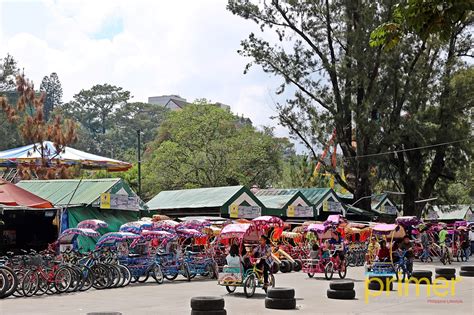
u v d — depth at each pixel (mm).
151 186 57219
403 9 9133
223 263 25766
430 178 50031
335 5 44438
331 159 49531
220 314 14750
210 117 57375
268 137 60594
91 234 22969
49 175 35562
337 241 26234
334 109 45719
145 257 23438
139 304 17484
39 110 32750
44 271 19688
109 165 34188
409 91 45281
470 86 45375
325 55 45750
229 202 35062
